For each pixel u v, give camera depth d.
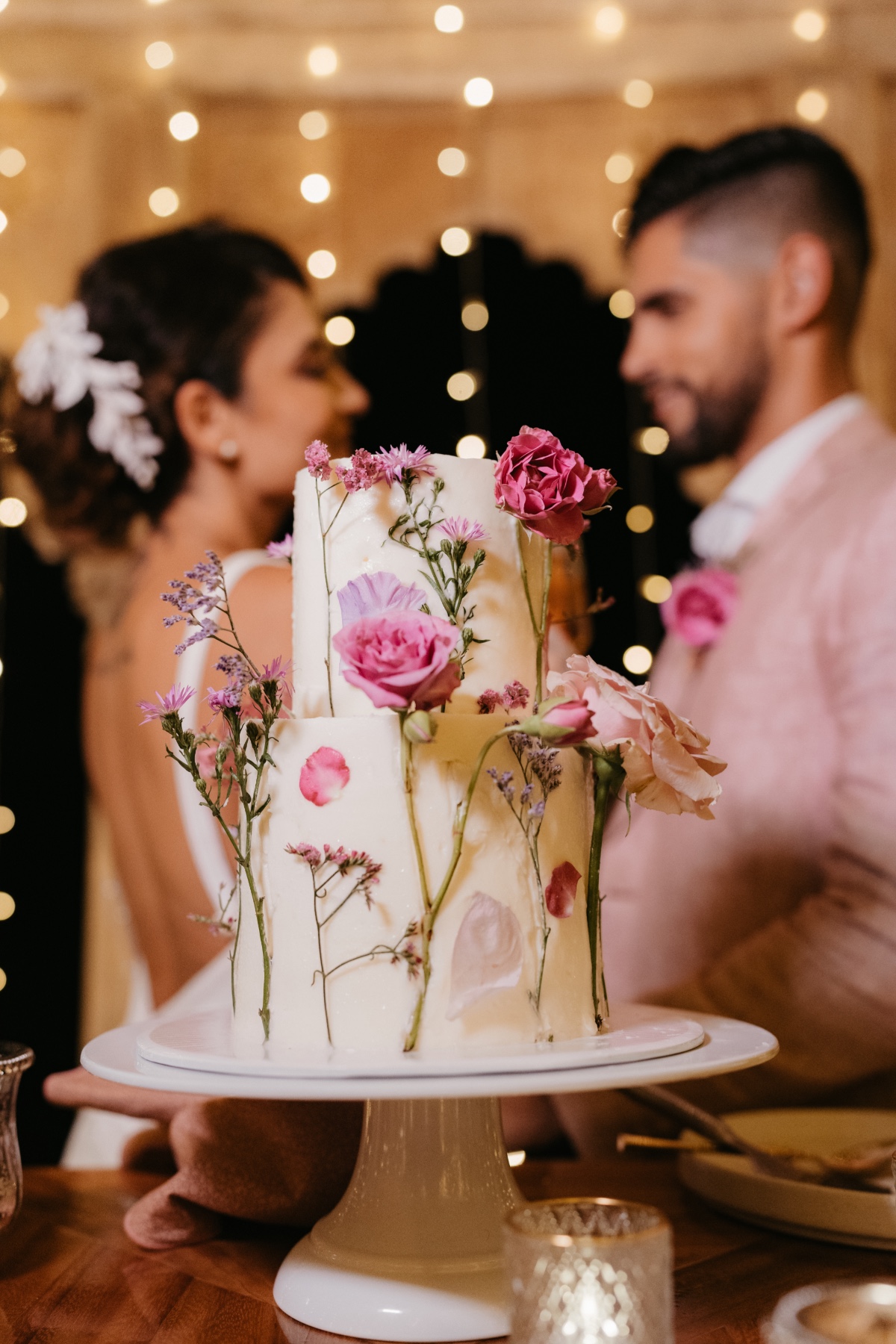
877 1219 0.89
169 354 1.72
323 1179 0.96
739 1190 0.98
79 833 1.67
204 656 1.61
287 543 0.86
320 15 1.79
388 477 0.77
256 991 0.76
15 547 1.71
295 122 1.78
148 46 1.79
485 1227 0.79
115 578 1.69
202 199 1.77
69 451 1.72
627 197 1.73
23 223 1.76
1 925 1.66
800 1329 0.64
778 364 1.66
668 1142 1.06
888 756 1.50
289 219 1.76
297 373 1.73
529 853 0.74
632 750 0.78
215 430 1.72
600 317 1.72
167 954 1.63
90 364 1.73
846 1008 1.49
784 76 1.72
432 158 1.77
